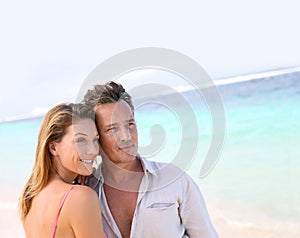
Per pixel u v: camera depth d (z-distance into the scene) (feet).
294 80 56.18
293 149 37.37
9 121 67.05
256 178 31.91
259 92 53.83
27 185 6.88
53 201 6.39
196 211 7.21
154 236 6.97
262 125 44.57
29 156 47.11
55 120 6.49
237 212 26.78
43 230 6.45
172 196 6.99
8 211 28.81
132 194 6.98
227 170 34.01
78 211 6.21
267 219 25.52
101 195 6.95
